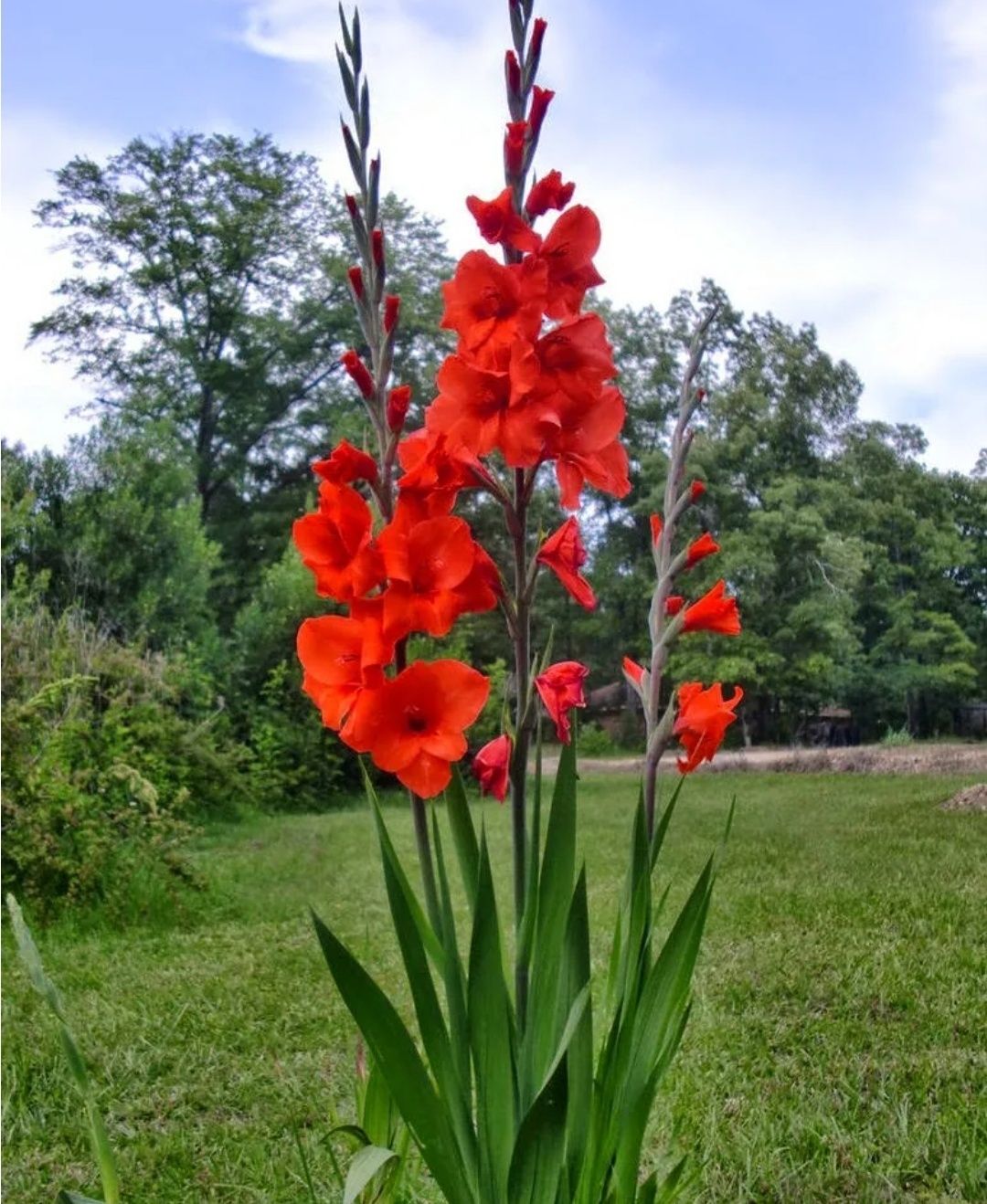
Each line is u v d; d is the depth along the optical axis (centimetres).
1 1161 365
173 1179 348
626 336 3188
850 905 669
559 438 206
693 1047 428
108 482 1986
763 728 3077
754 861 859
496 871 794
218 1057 453
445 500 212
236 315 3159
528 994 223
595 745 2831
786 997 493
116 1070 443
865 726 3209
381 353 218
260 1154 356
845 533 2983
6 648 989
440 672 200
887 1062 407
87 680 817
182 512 2047
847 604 2809
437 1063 218
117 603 1930
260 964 601
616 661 3231
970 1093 382
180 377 3166
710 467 2939
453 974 220
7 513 1788
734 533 2770
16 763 745
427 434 213
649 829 240
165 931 716
